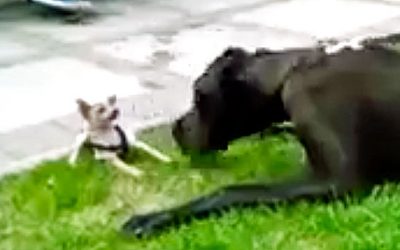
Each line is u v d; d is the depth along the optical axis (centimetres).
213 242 281
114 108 334
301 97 307
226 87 323
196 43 459
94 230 294
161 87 406
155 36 472
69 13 500
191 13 508
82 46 462
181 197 312
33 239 292
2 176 329
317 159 300
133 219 294
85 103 334
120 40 468
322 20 484
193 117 331
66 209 308
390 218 285
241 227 287
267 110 323
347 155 296
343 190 294
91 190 315
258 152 337
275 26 479
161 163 332
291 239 283
